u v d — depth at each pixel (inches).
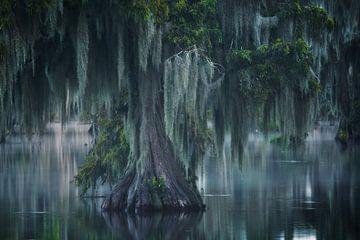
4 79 2053.4
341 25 4660.4
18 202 2874.0
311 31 2689.5
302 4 2770.7
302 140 2842.0
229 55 2539.4
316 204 2733.8
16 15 2079.2
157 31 2314.2
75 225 2333.9
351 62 5329.7
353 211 2544.3
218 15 2591.0
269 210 2598.4
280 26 2664.9
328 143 6294.3
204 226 2293.3
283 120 2691.9
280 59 2564.0
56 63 2426.2
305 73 2573.8
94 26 2327.8
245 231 2194.9
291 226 2263.8
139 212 2527.1
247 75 2527.1
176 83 2338.8
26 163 4849.9
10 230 2236.7
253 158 4958.2
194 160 2645.2
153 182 2539.4
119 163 2901.1
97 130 3157.0
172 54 2431.1
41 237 2123.5
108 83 2397.9
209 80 2517.2
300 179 3612.2
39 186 3454.7
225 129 2623.0
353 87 5561.0
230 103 2568.9
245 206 2701.8
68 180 3725.4
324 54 3924.7
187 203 2564.0
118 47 2257.6
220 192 3122.5
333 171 3993.6
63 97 2449.6
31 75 2470.5
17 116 2517.2
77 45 2206.0
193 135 2620.6
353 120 5920.3
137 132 2556.6
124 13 2202.3
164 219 2431.1
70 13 2219.5
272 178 3676.2
